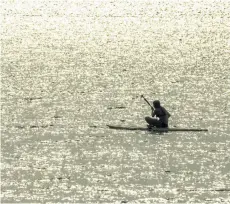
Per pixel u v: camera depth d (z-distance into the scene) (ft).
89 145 425.28
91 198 338.95
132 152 410.11
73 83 641.81
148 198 338.95
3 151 412.98
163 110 456.45
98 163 390.21
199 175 370.53
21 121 487.20
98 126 471.62
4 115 505.66
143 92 592.19
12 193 344.49
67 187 353.31
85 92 594.65
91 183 358.84
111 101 555.28
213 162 391.86
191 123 478.59
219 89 601.62
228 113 507.71
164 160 394.93
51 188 351.67
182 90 598.34
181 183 359.05
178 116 499.92
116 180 363.35
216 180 363.35
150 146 421.59
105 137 442.91
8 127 470.39
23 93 590.55
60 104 544.21
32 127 470.39
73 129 464.24
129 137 442.09
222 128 464.24
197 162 391.45
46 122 484.74
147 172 375.25
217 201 335.67
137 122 485.15
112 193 345.31
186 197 340.39
